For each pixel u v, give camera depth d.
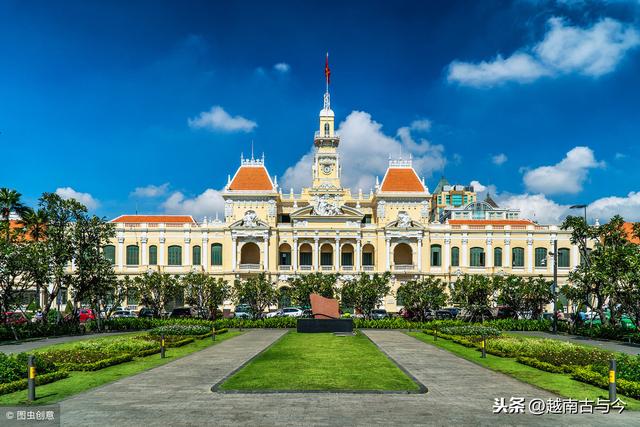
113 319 70.19
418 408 23.86
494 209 181.38
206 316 80.25
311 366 34.56
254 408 23.67
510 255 111.38
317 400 25.16
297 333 61.66
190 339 50.84
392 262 109.50
